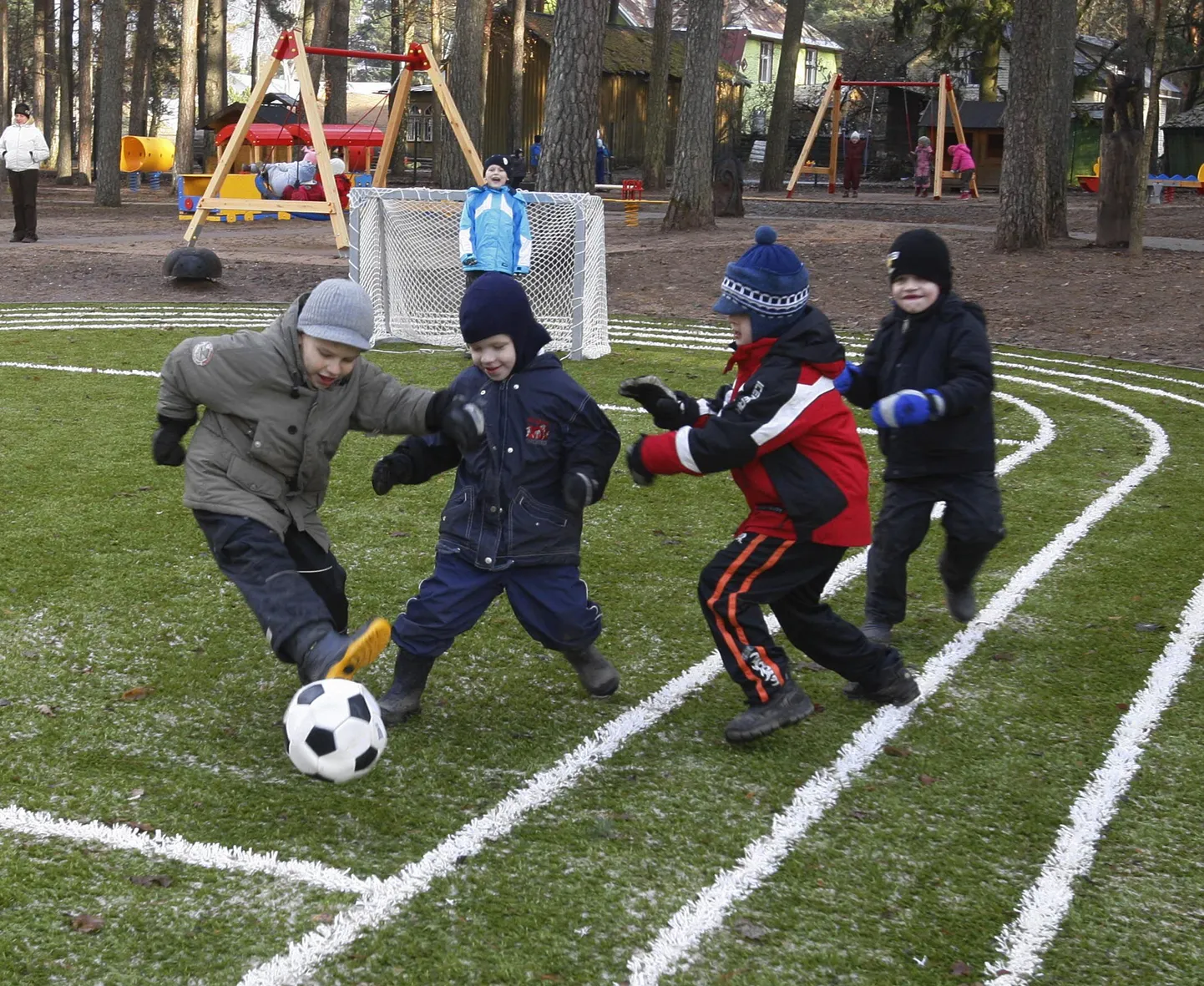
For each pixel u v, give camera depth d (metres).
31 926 3.04
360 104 52.84
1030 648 5.06
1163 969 3.01
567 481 3.83
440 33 47.97
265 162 32.59
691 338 13.23
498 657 4.85
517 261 10.66
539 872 3.34
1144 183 17.64
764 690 4.00
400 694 4.19
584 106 17.36
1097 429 9.13
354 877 3.30
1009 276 16.72
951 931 3.14
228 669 4.66
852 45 61.44
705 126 22.08
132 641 4.89
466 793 3.77
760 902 3.24
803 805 3.75
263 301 15.41
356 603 5.40
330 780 3.42
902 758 4.07
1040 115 18.38
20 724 4.14
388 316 12.66
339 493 7.09
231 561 3.79
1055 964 3.01
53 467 7.37
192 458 3.88
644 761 4.02
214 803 3.66
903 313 4.73
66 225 24.58
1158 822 3.69
